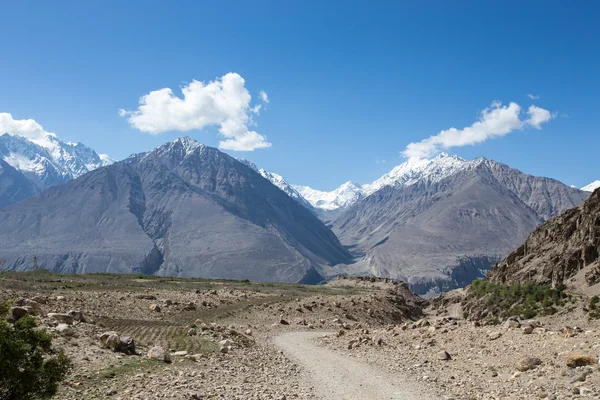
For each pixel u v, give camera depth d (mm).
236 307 74875
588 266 101375
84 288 78375
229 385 24891
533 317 83500
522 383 23688
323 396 23781
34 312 34562
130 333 41094
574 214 126000
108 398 20578
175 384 23734
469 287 146250
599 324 60969
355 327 64312
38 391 16359
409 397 23344
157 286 102625
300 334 55500
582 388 20906
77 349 28250
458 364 29656
